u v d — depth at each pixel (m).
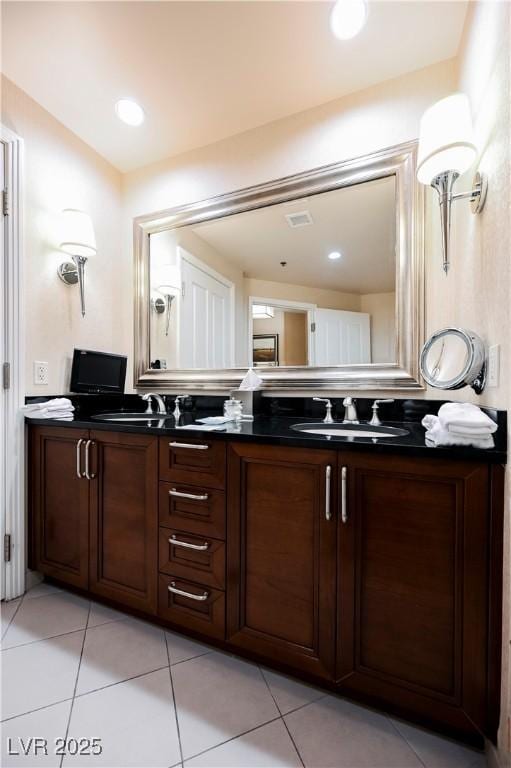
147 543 1.41
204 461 1.29
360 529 1.04
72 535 1.61
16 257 1.69
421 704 0.96
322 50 1.48
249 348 1.95
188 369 2.11
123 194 2.29
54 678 1.18
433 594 0.95
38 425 1.71
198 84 1.66
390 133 1.60
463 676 0.91
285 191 1.82
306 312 1.82
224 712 1.06
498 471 0.88
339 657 1.06
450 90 1.50
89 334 2.08
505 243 0.89
